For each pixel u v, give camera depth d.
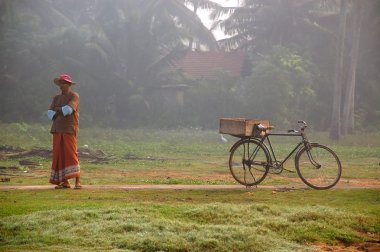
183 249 7.10
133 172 17.80
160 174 17.23
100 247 7.11
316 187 12.79
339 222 8.66
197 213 8.61
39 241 7.33
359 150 27.67
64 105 12.29
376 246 7.93
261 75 42.59
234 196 11.38
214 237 7.43
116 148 26.78
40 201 10.20
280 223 8.30
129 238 7.32
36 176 16.00
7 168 17.88
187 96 46.59
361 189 12.60
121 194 11.35
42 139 30.27
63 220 8.15
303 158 13.45
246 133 12.84
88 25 45.91
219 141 33.44
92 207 9.23
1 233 7.69
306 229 8.24
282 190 12.43
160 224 7.82
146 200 10.58
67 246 7.14
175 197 11.06
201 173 17.59
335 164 13.02
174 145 29.45
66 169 12.29
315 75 46.84
